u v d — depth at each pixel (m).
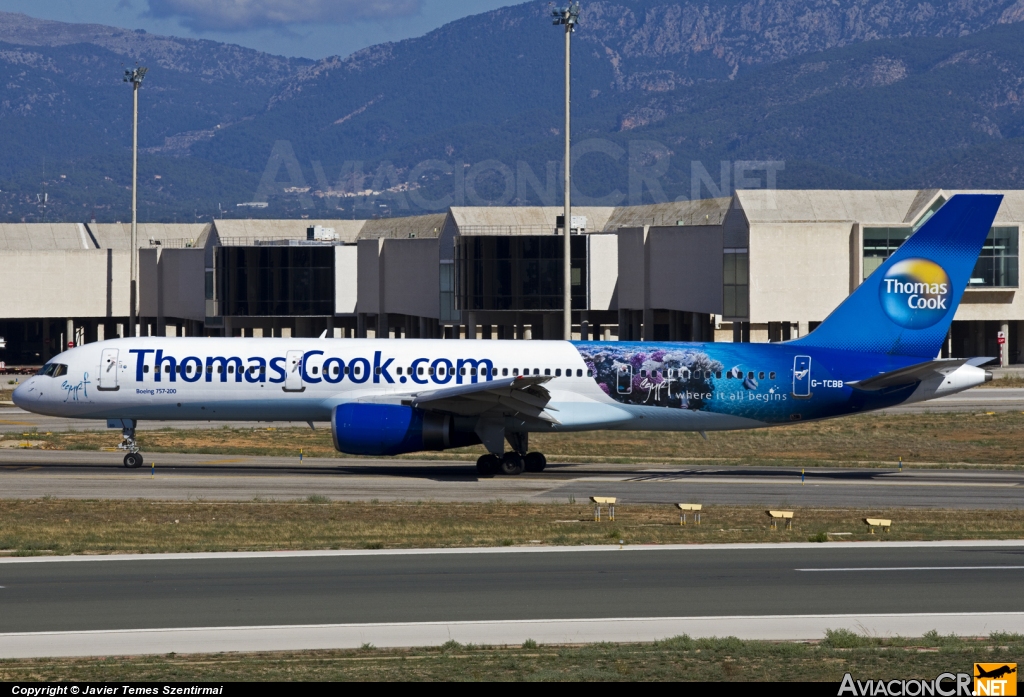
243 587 116.00
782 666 91.38
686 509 157.75
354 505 172.62
